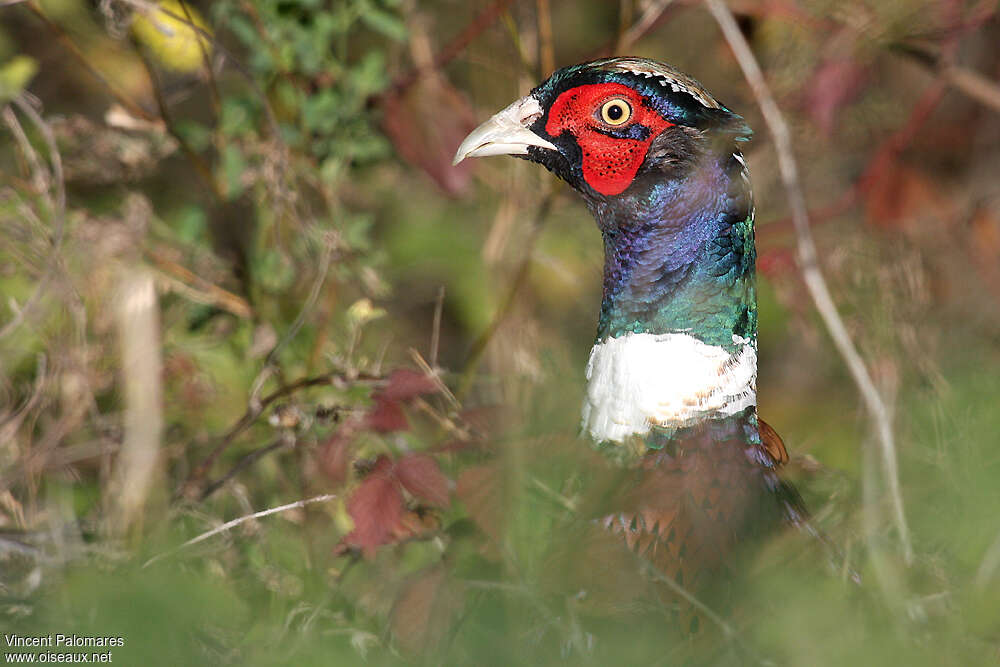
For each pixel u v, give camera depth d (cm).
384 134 902
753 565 572
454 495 647
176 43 864
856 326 886
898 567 641
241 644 579
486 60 895
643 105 619
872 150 1015
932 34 919
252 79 806
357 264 869
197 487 724
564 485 604
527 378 807
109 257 777
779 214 985
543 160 661
